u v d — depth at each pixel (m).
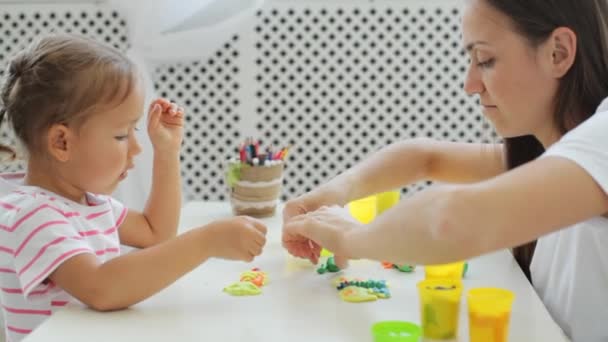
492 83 0.93
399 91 2.08
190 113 2.10
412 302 0.92
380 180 1.23
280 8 2.05
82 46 1.05
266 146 2.11
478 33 0.92
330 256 1.12
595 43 0.89
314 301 0.92
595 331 0.92
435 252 0.74
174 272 0.93
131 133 1.08
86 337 0.80
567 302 0.95
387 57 2.06
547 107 0.93
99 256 1.06
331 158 2.11
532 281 1.07
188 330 0.83
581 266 0.92
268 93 2.08
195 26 2.03
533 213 0.71
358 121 2.09
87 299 0.90
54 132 1.03
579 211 0.71
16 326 1.03
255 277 1.00
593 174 0.71
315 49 2.06
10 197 1.02
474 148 1.25
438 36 2.05
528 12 0.88
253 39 2.05
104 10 2.05
